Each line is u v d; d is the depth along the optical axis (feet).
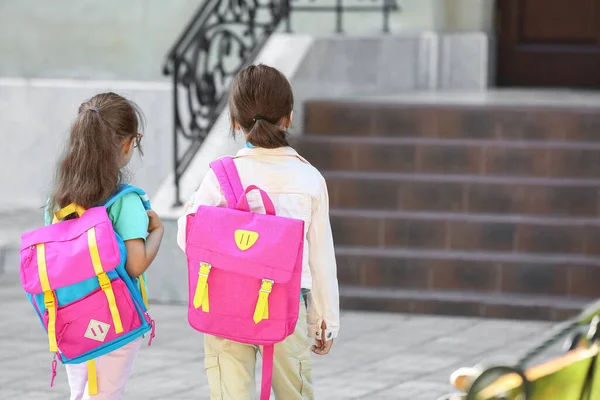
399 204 58.54
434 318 52.42
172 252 53.62
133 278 26.91
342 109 62.69
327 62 66.85
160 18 76.23
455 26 80.07
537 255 55.11
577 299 53.26
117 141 26.86
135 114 27.50
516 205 57.36
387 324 51.06
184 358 44.86
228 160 26.35
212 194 26.32
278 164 26.20
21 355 45.14
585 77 81.66
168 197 56.03
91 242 25.68
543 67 82.17
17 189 73.82
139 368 43.34
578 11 81.41
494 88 80.12
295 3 77.36
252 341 25.03
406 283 54.95
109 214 26.71
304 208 25.96
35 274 25.93
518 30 82.12
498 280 54.13
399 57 76.07
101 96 27.35
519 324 51.37
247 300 24.89
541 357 44.86
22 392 40.19
